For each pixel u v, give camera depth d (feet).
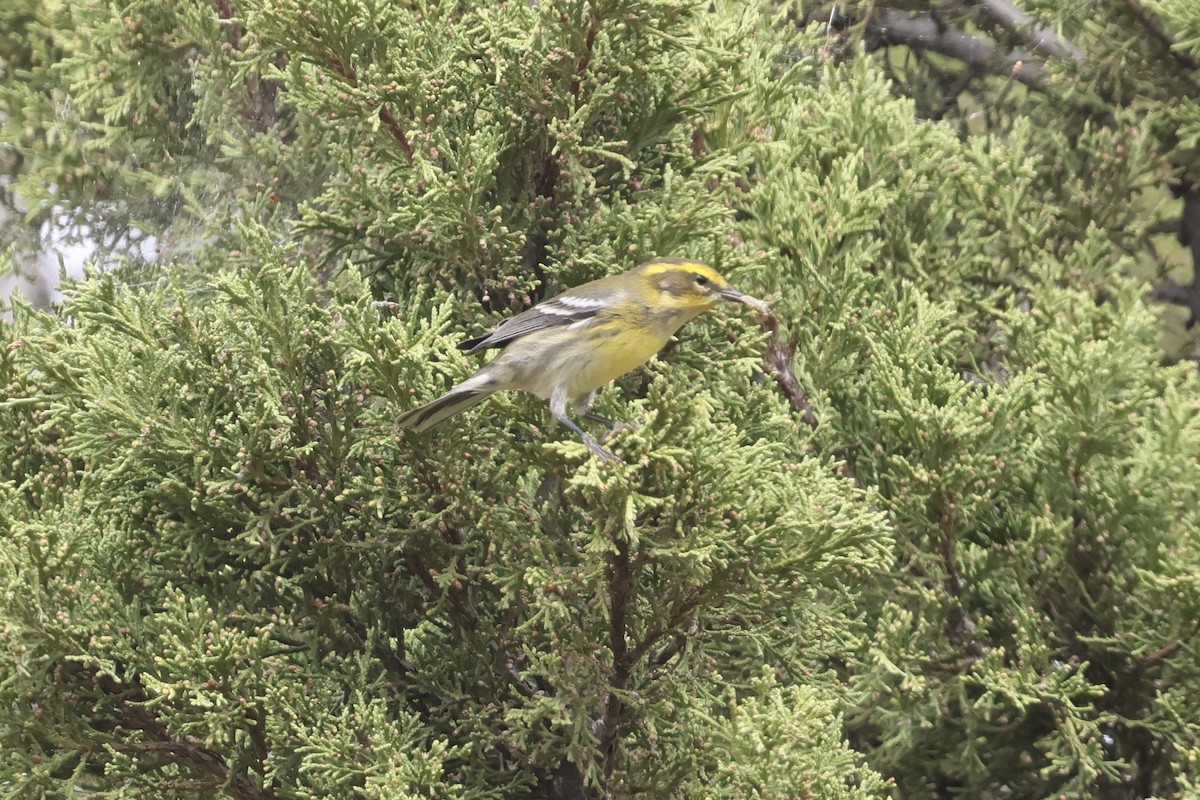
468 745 30.99
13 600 29.84
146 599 33.86
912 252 49.24
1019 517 43.01
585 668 31.30
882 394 42.50
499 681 34.63
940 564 42.47
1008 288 48.14
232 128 46.93
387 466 34.30
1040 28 55.47
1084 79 54.70
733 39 39.06
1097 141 53.26
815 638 34.47
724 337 37.86
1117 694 41.96
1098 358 41.34
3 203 54.24
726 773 31.40
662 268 32.65
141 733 31.78
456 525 33.65
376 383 32.40
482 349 32.71
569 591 30.25
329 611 33.78
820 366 44.73
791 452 39.78
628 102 36.99
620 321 31.86
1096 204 53.36
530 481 37.52
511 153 36.78
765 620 32.37
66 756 30.86
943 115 59.77
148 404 32.12
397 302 37.45
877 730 47.93
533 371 31.40
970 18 58.34
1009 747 43.39
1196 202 55.67
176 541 33.37
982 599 43.01
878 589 43.16
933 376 41.91
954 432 40.16
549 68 35.32
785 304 44.78
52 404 33.06
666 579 31.96
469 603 34.37
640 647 31.48
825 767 30.48
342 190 36.58
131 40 46.32
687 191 36.11
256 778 31.35
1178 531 41.37
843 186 44.91
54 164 49.90
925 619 41.86
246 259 40.78
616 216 35.63
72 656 29.68
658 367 35.86
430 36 35.22
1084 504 42.14
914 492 41.32
